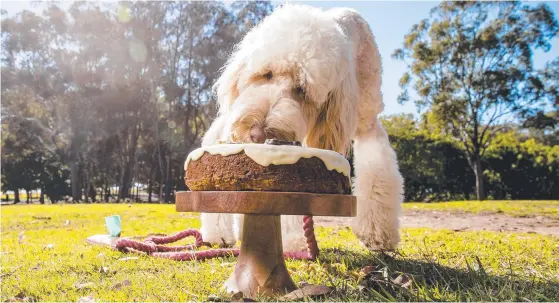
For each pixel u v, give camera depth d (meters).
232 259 3.03
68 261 3.06
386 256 3.09
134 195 39.69
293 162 1.87
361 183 3.41
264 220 2.15
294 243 3.39
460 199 25.06
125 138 34.97
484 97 27.08
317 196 1.87
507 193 25.56
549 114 28.86
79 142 33.28
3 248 3.72
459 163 26.34
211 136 3.30
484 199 24.64
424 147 25.03
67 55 33.84
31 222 6.75
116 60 32.81
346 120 2.71
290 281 2.16
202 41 33.25
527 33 27.30
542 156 25.19
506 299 2.00
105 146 34.16
